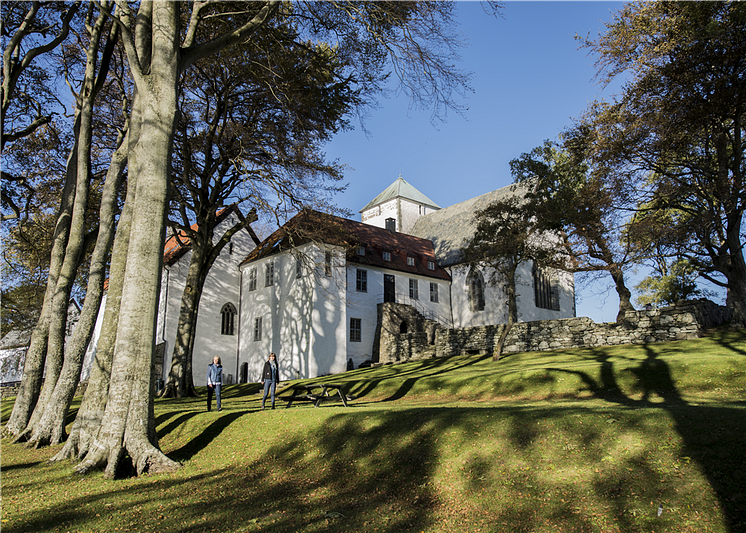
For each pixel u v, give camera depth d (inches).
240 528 243.1
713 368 515.8
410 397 680.4
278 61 689.0
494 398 599.5
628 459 255.8
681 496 217.0
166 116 404.2
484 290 1502.2
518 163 903.7
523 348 1012.5
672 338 810.8
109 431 369.4
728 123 867.4
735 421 260.8
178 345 959.0
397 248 1583.4
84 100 629.6
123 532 240.2
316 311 1253.1
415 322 1423.5
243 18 607.8
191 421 498.9
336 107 811.4
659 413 291.6
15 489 329.7
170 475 356.8
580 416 312.7
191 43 465.4
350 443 367.2
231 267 1553.9
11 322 1485.0
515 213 931.3
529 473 268.2
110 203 570.9
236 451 408.8
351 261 1348.4
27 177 845.8
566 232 989.8
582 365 639.1
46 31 694.5
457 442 321.7
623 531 205.5
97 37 647.1
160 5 416.5
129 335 378.6
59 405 537.0
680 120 802.2
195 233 1002.7
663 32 784.3
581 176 979.3
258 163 886.4
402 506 264.5
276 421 444.5
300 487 316.5
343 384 836.0
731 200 808.9
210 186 1039.6
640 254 903.1
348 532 230.8
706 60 756.6
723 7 724.7
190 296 975.6
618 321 896.3
